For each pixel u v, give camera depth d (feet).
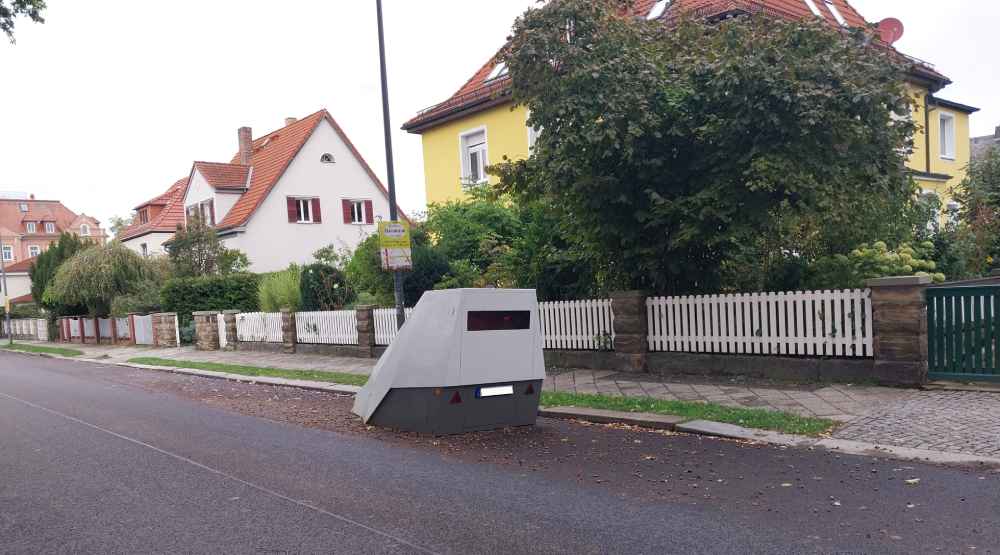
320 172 111.75
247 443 25.27
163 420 31.45
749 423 23.03
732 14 45.50
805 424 22.31
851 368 27.94
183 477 20.65
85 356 79.51
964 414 22.02
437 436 24.57
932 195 49.34
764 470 18.39
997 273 46.32
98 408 36.27
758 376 30.71
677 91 29.84
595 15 31.07
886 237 40.29
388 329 50.47
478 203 57.31
